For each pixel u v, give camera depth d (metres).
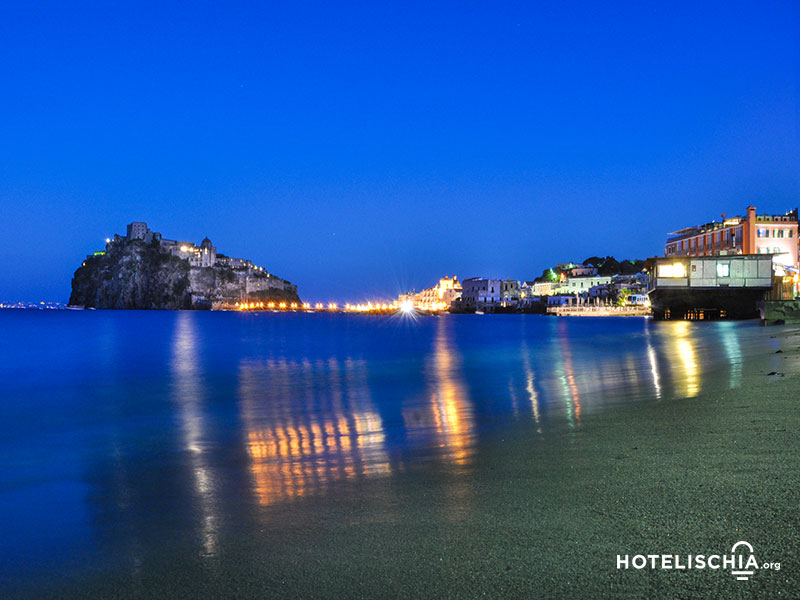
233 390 19.83
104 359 34.50
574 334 57.66
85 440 11.30
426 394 17.27
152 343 52.16
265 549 4.95
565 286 172.50
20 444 10.88
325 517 5.71
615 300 144.12
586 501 5.58
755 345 27.53
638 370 20.84
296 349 42.44
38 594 4.36
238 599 4.07
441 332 70.44
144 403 16.86
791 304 45.78
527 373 22.53
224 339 59.00
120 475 8.24
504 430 10.36
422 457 8.46
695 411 10.43
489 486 6.41
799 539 4.37
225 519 5.91
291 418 13.75
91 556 5.07
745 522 4.75
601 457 7.44
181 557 4.92
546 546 4.55
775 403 10.54
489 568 4.23
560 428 10.04
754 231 81.81
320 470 8.02
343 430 11.77
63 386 21.48
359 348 42.69
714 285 69.56
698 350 27.80
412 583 4.08
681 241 104.31
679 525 4.78
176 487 7.41
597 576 4.00
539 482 6.42
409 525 5.27
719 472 6.21
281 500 6.49
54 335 67.50
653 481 6.08
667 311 76.56
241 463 8.87
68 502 6.85
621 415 10.83
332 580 4.23
